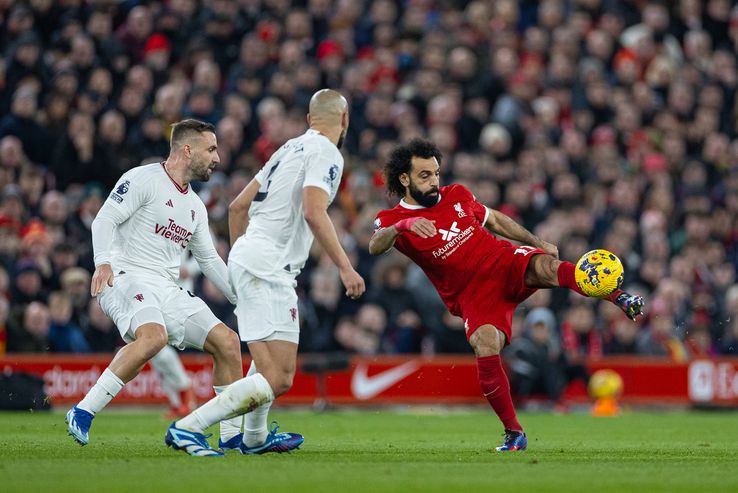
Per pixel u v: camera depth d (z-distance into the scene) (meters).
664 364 55.78
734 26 83.62
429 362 53.69
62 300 49.50
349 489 17.55
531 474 20.33
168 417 42.41
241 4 71.88
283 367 24.09
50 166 56.38
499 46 74.12
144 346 25.05
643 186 69.44
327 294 55.03
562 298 58.19
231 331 26.44
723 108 78.56
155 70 64.94
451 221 27.75
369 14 75.94
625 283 62.06
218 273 27.36
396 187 28.16
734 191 71.19
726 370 56.34
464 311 27.59
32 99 56.91
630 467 22.16
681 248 66.81
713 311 62.81
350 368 52.81
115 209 25.55
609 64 76.94
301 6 75.06
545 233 60.72
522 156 66.06
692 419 47.69
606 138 70.19
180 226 26.52
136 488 17.36
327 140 24.67
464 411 53.22
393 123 66.62
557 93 72.50
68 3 67.25
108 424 39.88
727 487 18.39
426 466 21.84
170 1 70.19
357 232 58.16
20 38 61.62
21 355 48.41
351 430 37.81
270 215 24.58
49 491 16.97
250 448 24.97
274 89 64.94
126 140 58.62
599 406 52.47
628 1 81.88
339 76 68.38
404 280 55.69
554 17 78.19
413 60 73.12
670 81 77.12
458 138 67.56
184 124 26.59
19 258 50.53
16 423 38.38
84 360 49.00
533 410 53.72
